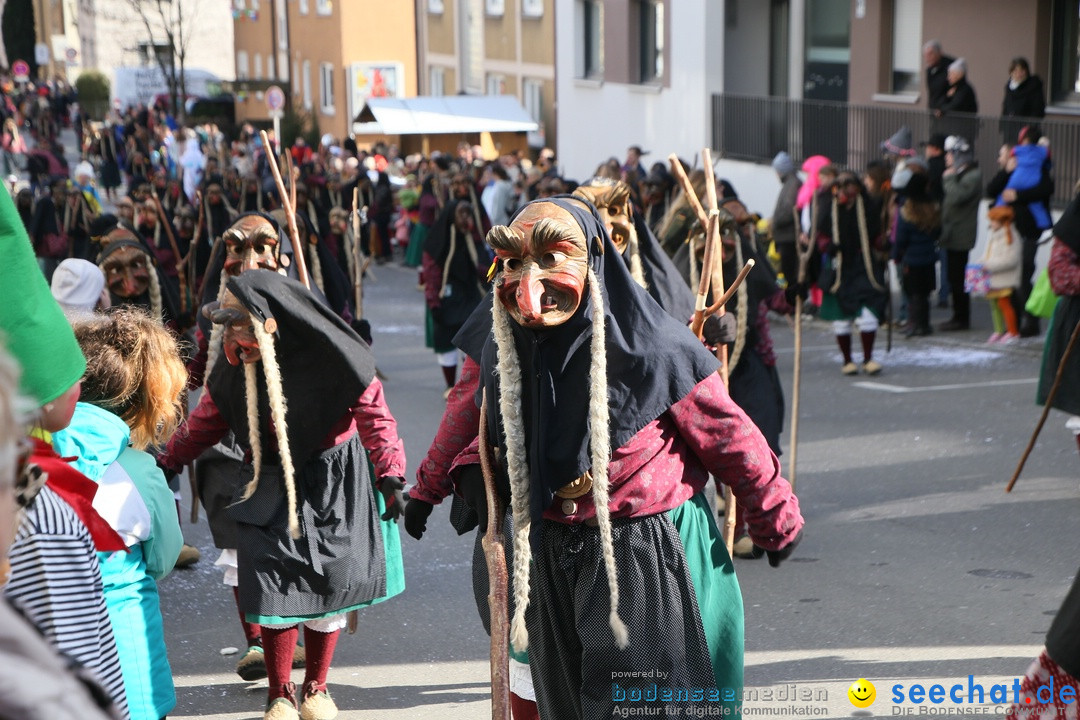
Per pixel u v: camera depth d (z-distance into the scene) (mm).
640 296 3164
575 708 3275
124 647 3250
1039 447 8773
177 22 45156
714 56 22094
